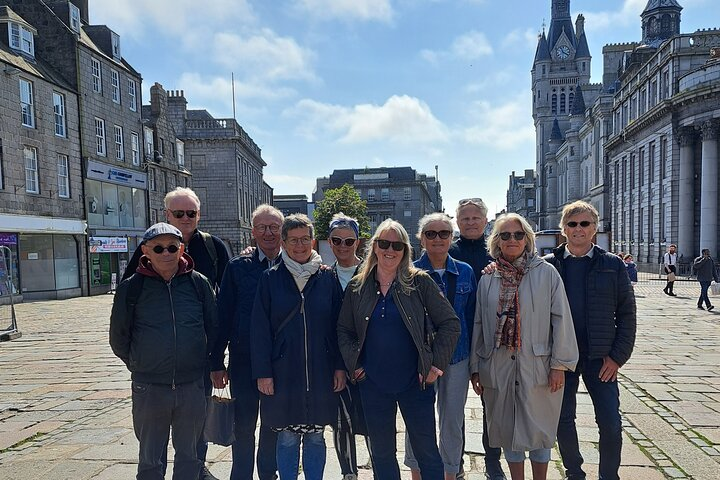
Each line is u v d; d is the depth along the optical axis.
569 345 3.35
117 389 6.69
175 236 3.18
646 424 5.02
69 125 24.33
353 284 3.38
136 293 3.17
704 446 4.44
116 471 4.11
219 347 3.66
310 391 3.35
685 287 23.61
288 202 89.69
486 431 3.82
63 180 24.02
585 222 3.58
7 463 4.30
